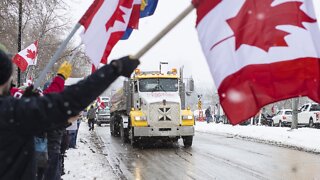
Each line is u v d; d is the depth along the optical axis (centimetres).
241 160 1431
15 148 238
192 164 1340
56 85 445
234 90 396
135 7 643
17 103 232
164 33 294
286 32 404
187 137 1883
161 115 1802
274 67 398
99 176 1082
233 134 2683
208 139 2344
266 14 405
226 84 397
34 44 1322
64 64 460
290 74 400
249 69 397
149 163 1363
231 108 393
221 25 402
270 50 401
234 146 1925
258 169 1230
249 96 394
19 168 244
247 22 404
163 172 1180
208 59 401
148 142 2102
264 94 396
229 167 1273
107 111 4353
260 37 403
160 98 1827
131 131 1872
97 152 1648
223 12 404
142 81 1888
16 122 229
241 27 403
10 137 234
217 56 399
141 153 1653
